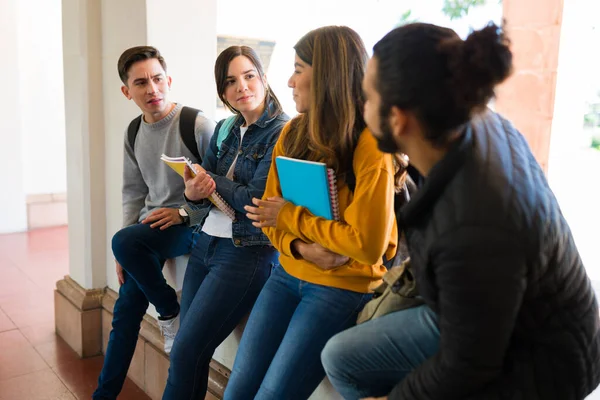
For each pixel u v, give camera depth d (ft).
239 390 5.33
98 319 10.49
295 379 4.86
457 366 2.96
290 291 5.45
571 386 3.11
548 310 3.06
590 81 4.95
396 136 3.29
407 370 3.83
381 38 3.30
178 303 7.92
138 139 7.95
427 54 3.00
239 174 6.48
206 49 8.89
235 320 6.43
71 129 10.52
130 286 8.03
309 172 4.70
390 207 4.57
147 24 8.27
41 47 19.60
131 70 7.43
